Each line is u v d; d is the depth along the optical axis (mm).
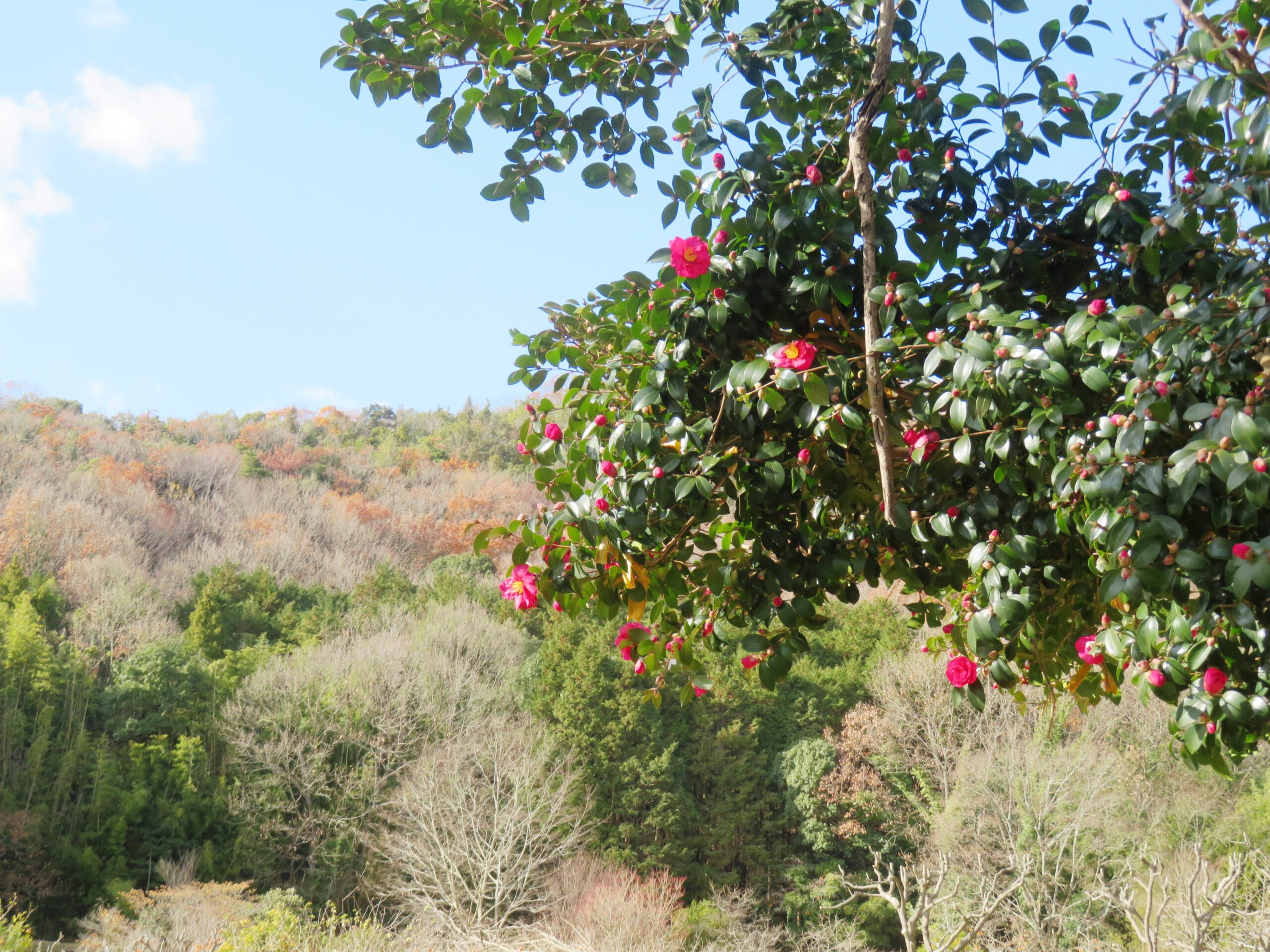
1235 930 6781
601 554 1892
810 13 1955
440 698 21406
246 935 10102
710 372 1977
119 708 22984
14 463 38594
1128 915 5203
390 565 35281
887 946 17266
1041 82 1792
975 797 14867
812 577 2094
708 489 1831
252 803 19797
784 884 19703
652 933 14242
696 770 21266
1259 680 1505
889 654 21141
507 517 44688
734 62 1948
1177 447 1462
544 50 2076
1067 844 13125
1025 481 1740
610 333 2059
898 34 1993
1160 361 1428
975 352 1563
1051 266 1905
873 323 1729
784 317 1929
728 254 1906
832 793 19609
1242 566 1306
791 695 22312
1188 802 13773
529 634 26609
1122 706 15672
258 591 32688
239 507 43188
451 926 13117
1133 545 1441
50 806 19969
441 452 53312
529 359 2260
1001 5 1750
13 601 26438
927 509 1863
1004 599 1691
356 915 11391
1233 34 1299
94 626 26375
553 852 15344
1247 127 1310
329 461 51312
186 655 25297
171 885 18203
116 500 38312
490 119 2115
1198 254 1663
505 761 17188
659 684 2307
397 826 17781
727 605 2232
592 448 2014
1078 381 1571
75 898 18797
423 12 2035
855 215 1852
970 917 3123
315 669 22406
